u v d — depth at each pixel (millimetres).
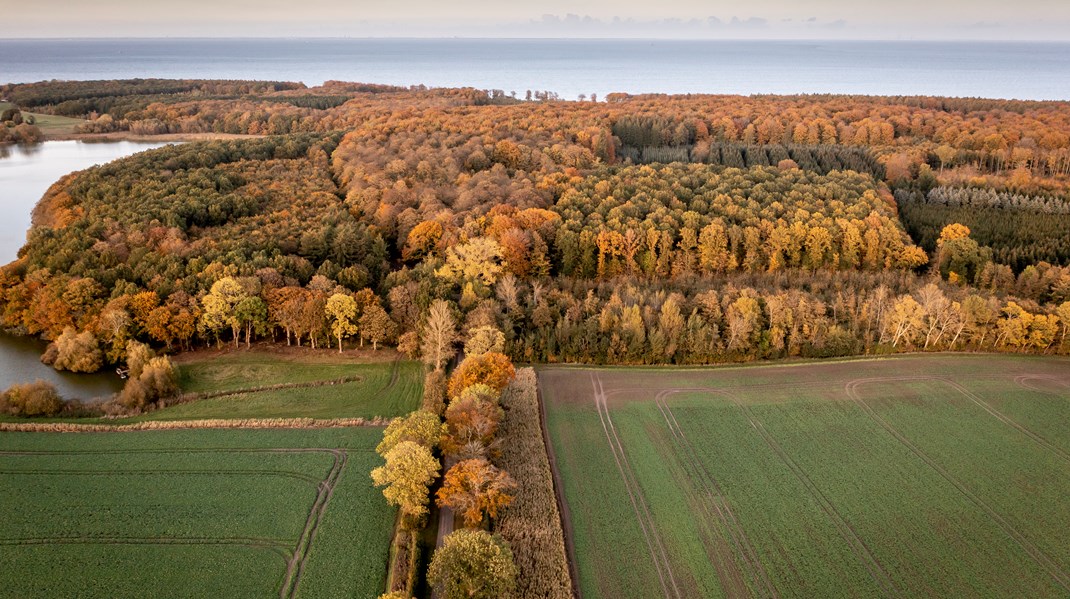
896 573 67562
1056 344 115500
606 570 67000
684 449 87250
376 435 88438
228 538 69188
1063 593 65688
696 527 73188
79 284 111500
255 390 100125
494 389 89438
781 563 68438
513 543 69250
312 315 110000
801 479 81812
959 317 115062
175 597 61844
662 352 110375
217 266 117188
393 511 74000
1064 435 92250
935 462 85812
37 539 67875
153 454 82500
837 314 119875
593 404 97750
